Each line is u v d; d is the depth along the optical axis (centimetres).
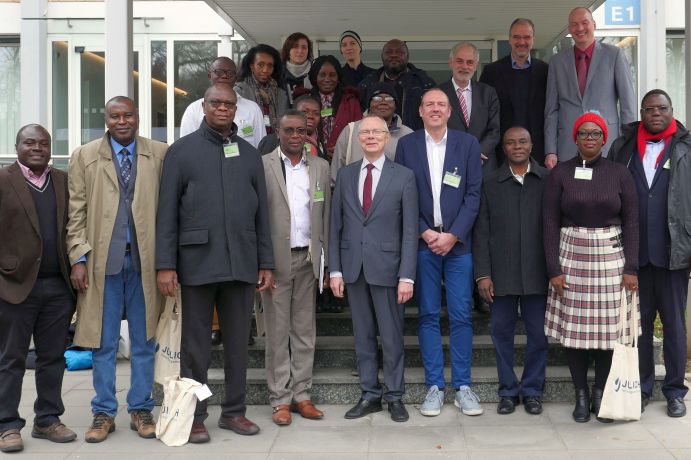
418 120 651
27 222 447
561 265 496
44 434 472
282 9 834
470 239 523
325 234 519
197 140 469
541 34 958
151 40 1088
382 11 849
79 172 468
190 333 472
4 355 454
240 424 482
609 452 439
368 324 513
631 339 486
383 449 450
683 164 493
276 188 505
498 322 522
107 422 475
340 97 654
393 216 503
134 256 466
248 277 469
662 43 990
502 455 437
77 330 469
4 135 1149
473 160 520
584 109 618
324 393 546
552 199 501
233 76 599
